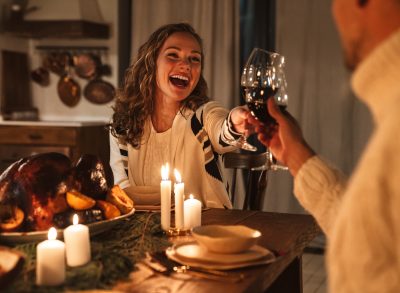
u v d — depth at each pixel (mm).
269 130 1386
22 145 4730
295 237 1563
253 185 2404
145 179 2396
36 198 1475
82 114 5320
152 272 1237
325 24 4379
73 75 5309
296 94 4465
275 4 4582
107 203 1604
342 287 831
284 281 1875
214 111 2311
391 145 779
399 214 767
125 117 2404
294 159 1298
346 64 927
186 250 1344
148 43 2410
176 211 1588
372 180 786
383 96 831
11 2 5266
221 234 1390
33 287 1130
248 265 1254
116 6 5145
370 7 846
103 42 5230
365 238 794
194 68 2365
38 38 5402
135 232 1572
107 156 4980
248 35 4668
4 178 1529
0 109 5223
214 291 1121
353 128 4352
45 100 5422
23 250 1352
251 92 1736
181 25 2438
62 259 1156
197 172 2324
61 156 1583
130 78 2449
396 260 787
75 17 4953
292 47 4465
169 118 2408
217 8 4609
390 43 816
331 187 1232
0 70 5203
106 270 1216
